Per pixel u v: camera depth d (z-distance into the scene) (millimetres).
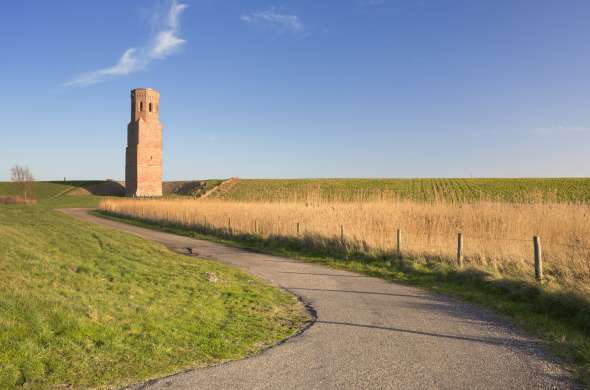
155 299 9516
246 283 12469
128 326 7398
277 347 6969
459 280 12664
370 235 19031
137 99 92625
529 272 12008
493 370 5969
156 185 93938
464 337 7508
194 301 9633
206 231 29734
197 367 6078
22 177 90750
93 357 6117
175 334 7262
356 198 31500
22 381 5336
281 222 25312
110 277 11602
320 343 7176
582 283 9414
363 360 6355
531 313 9070
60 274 10953
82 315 7484
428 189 71875
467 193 64125
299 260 18062
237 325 8102
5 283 9086
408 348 6906
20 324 6750
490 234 17266
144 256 16484
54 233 21453
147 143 92500
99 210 64188
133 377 5680
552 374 5832
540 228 17078
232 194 82625
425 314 9172
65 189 110875
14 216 33844
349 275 14391
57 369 5684
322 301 10453
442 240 17297
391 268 15344
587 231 15750
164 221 37750
